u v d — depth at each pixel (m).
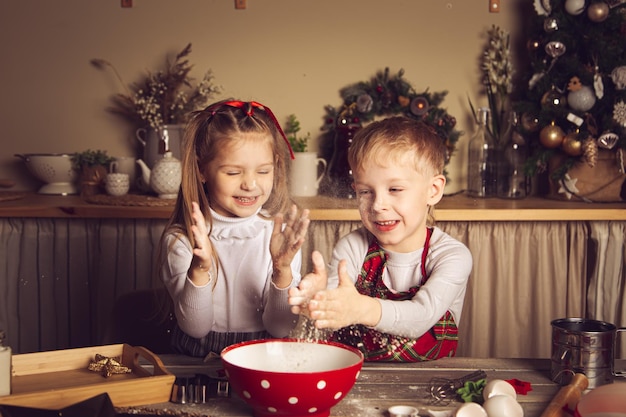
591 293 2.57
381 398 1.08
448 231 2.55
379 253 1.50
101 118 3.00
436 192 1.45
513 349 2.59
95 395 1.03
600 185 2.69
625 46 2.62
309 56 2.99
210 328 1.46
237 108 1.52
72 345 2.57
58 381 1.15
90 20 2.97
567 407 1.02
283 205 1.64
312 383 0.93
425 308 1.33
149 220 2.54
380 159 1.36
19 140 3.00
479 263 2.56
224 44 2.98
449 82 3.02
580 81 2.65
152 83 2.88
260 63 2.99
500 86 2.93
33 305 2.54
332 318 1.13
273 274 1.39
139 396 1.05
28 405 1.00
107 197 2.64
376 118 2.95
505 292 2.57
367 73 3.01
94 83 2.99
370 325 1.23
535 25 2.81
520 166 2.79
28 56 2.97
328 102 3.01
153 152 2.79
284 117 3.02
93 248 2.54
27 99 2.99
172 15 2.97
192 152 1.54
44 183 3.00
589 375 1.13
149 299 1.80
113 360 1.20
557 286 2.57
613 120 2.62
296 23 2.98
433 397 1.08
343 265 1.17
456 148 3.04
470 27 3.01
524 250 2.56
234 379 0.97
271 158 1.52
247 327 1.56
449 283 1.39
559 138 2.68
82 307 2.56
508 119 2.83
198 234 1.30
